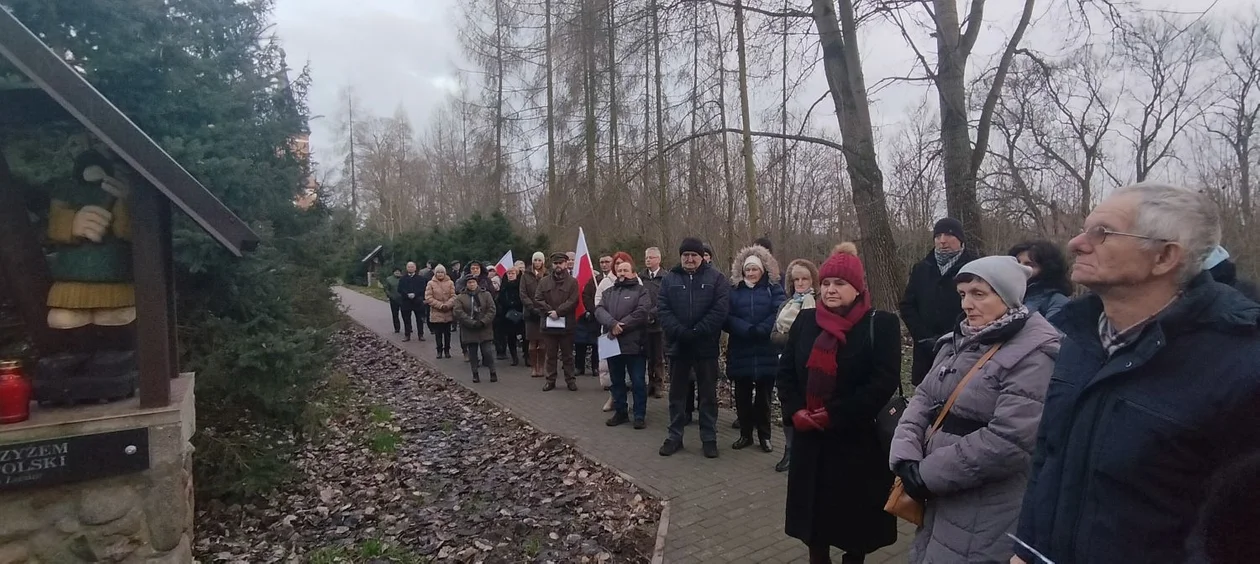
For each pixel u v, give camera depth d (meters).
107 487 3.12
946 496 2.60
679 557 4.20
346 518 5.17
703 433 6.14
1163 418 1.60
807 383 3.48
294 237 6.64
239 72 6.12
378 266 34.62
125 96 4.96
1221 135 18.23
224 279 5.38
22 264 3.23
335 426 7.54
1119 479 1.67
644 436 6.91
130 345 3.51
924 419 2.78
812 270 5.62
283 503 5.47
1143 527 1.62
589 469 5.98
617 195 10.61
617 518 4.95
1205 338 1.61
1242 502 1.26
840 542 3.35
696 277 6.08
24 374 3.18
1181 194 1.71
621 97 15.05
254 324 5.46
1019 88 8.80
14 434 2.89
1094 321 1.95
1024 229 10.16
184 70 5.15
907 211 11.77
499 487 5.74
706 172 11.12
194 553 4.52
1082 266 1.82
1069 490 1.81
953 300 4.96
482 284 12.42
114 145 2.95
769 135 8.90
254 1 6.32
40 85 2.81
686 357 6.18
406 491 5.71
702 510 4.93
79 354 3.30
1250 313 1.57
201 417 5.33
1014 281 2.57
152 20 5.02
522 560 4.33
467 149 28.27
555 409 8.29
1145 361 1.65
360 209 46.53
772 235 14.38
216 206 3.12
